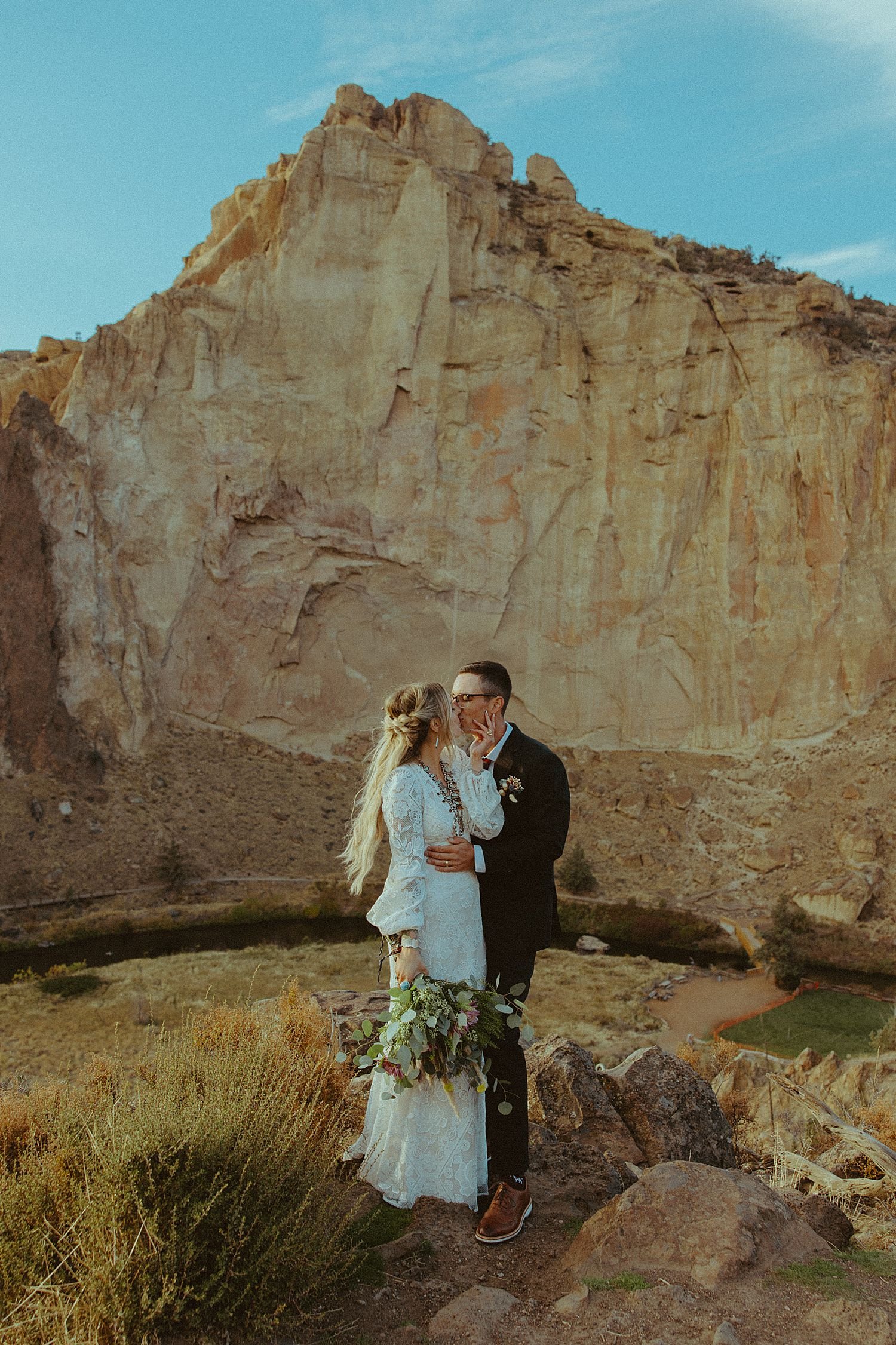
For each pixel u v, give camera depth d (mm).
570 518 65812
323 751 60281
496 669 4957
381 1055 4418
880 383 65688
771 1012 35688
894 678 62906
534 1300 3793
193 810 51281
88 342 57750
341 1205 4387
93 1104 4500
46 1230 3715
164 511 57406
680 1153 6371
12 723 48656
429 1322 3613
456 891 4621
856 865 52094
